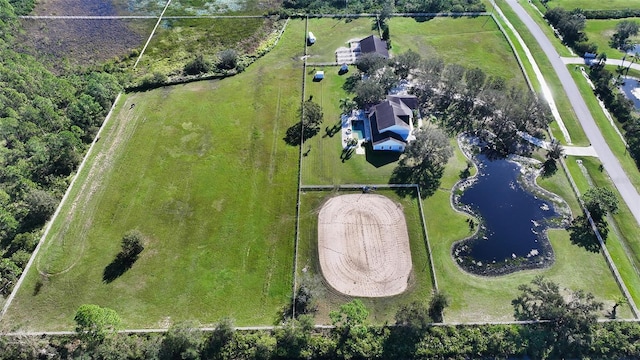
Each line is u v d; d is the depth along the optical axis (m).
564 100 96.44
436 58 105.19
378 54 101.94
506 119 88.75
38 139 81.56
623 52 110.75
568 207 76.06
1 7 116.62
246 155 84.44
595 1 130.88
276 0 132.25
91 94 92.00
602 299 63.69
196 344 56.47
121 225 72.94
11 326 60.88
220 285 65.44
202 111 93.94
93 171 81.31
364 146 86.00
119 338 58.38
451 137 88.88
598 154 84.81
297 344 58.31
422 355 58.31
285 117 92.31
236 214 74.56
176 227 72.69
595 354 58.25
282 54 110.56
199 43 116.50
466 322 61.00
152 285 65.44
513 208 76.19
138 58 111.38
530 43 114.12
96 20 124.69
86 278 66.19
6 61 94.62
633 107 92.88
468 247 70.62
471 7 125.06
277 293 64.62
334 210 75.19
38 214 73.00
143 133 88.75
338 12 125.19
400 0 131.00
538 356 58.09
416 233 72.12
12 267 65.19
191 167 82.19
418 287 65.25
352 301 60.03
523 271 67.50
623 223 73.25
